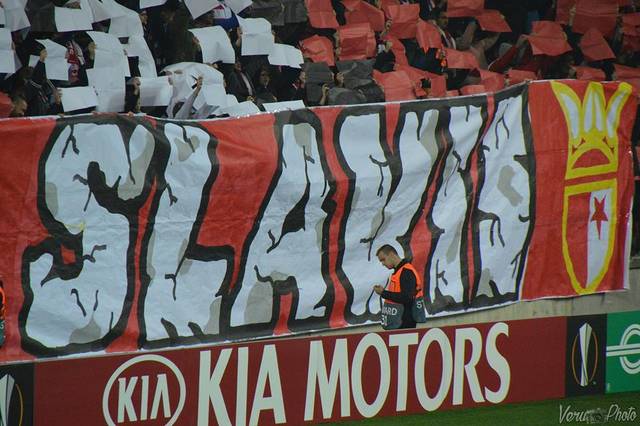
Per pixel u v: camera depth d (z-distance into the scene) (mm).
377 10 53031
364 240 41344
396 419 34375
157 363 30203
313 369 32656
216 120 38156
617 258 47531
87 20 41281
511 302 44875
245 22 45812
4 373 27859
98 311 36156
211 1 43656
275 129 39250
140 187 36500
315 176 39875
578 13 59094
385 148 41469
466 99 43188
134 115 36375
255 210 38812
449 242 43156
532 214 45031
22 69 38625
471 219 43625
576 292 46625
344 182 40438
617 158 47000
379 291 37750
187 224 37594
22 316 34812
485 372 35562
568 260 46250
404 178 41781
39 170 34719
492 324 35562
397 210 41906
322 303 40562
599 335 37688
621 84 46844
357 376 33469
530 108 44750
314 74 46906
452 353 34969
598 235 46906
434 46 54000
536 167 44969
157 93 41062
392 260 37906
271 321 39625
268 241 39281
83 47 42312
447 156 42750
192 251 37781
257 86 46094
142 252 36844
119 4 43875
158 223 37062
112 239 36250
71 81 41312
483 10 57438
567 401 37406
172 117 41594
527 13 60281
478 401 35500
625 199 47344
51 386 28578
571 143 45719
